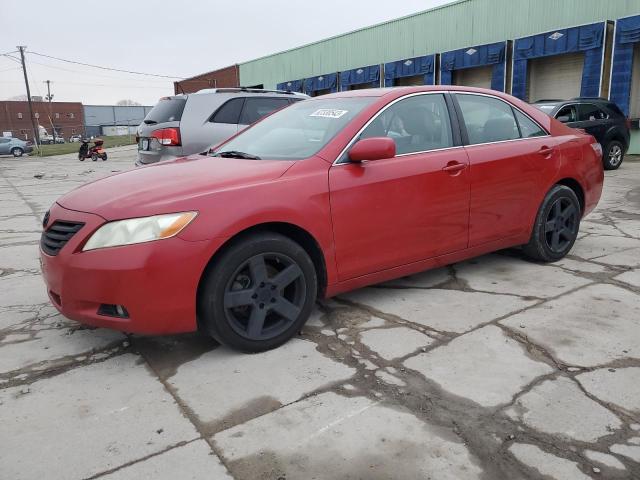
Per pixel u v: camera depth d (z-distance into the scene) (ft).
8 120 283.79
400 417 7.84
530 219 14.34
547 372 9.03
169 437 7.51
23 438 7.55
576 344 10.03
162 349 10.32
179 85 138.72
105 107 324.80
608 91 51.55
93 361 9.89
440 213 12.22
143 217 8.88
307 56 91.76
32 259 17.57
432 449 7.11
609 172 38.04
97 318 9.08
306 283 10.36
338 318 11.57
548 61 57.98
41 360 9.97
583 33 51.90
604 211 23.25
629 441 7.19
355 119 11.46
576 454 6.95
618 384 8.61
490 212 13.29
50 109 292.40
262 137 12.92
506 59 60.13
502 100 14.39
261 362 9.67
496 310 11.78
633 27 47.96
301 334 10.80
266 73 103.86
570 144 15.29
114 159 84.94
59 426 7.83
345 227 10.73
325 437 7.42
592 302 12.12
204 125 23.89
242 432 7.58
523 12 58.08
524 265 15.11
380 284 13.70
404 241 11.72
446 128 12.82
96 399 8.56
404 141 12.02
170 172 10.93
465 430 7.50
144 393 8.71
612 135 38.45
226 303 9.46
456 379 8.86
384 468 6.77
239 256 9.45
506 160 13.46
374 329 10.94
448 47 67.10
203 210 9.16
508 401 8.18
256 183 9.87
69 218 9.47
